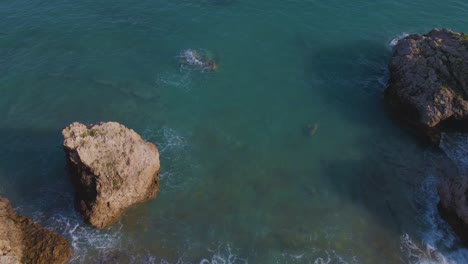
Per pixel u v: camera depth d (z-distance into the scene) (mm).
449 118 43750
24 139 42125
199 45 53594
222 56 52375
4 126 43156
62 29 54781
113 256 33750
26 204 37031
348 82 49906
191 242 34969
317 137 44031
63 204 37125
